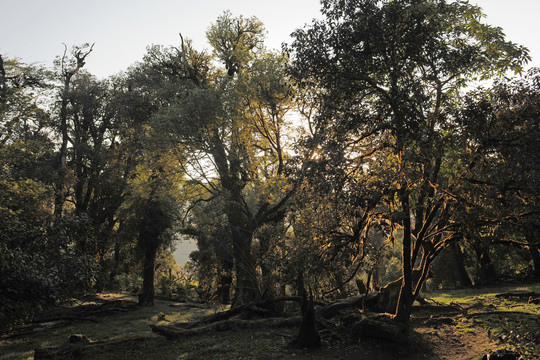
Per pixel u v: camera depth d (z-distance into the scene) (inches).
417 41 403.2
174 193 911.7
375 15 402.6
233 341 488.7
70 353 470.9
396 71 412.5
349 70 421.7
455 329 512.4
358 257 471.8
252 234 803.4
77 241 468.4
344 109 422.0
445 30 423.2
